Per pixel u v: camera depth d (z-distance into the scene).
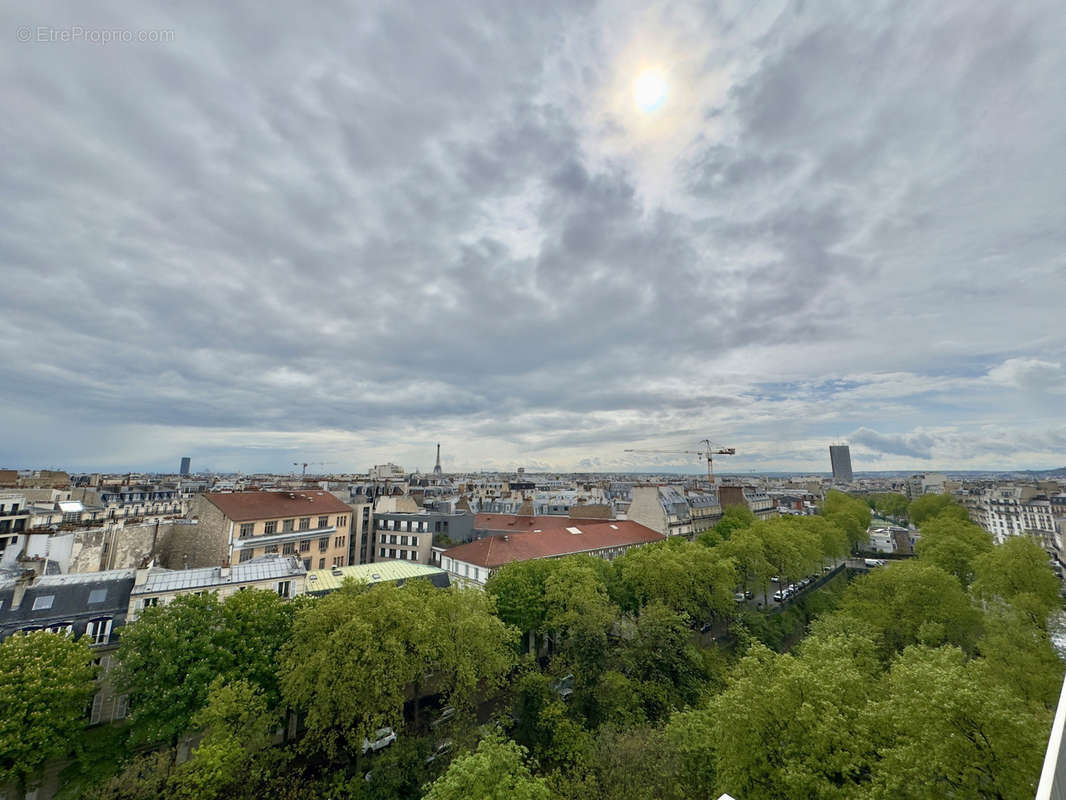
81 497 117.00
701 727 46.03
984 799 29.05
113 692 52.69
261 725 45.88
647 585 83.31
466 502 165.62
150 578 61.22
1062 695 16.92
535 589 77.44
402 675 49.38
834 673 39.88
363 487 169.00
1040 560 82.31
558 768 48.28
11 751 38.75
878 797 30.34
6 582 54.94
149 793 40.75
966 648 74.56
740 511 155.50
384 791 44.81
